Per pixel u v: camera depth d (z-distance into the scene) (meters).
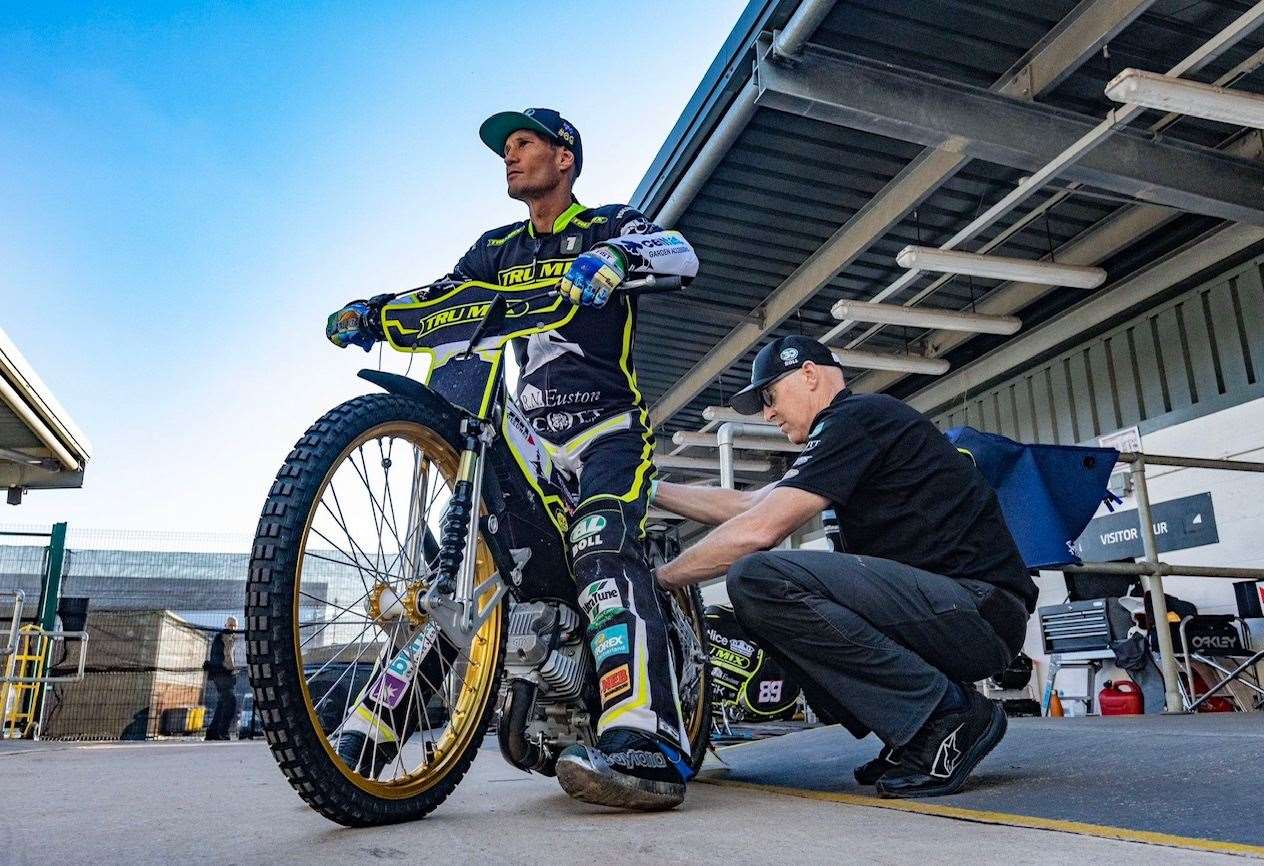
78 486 9.20
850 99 4.96
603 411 1.86
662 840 1.25
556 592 1.82
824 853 1.13
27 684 8.45
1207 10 4.88
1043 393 8.40
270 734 1.30
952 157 5.81
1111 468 3.76
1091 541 7.81
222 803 1.93
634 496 1.79
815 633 1.71
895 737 1.69
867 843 1.21
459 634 1.60
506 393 1.78
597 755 1.51
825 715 1.92
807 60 4.92
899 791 1.70
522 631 1.73
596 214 1.98
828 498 1.79
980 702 1.76
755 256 7.36
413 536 1.64
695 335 8.69
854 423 1.85
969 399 9.28
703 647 2.38
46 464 8.90
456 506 1.63
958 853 1.12
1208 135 6.00
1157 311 7.39
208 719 8.23
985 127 5.24
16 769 3.12
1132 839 1.21
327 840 1.32
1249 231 6.61
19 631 8.23
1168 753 2.02
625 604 1.68
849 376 10.27
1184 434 7.06
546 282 1.79
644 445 1.87
